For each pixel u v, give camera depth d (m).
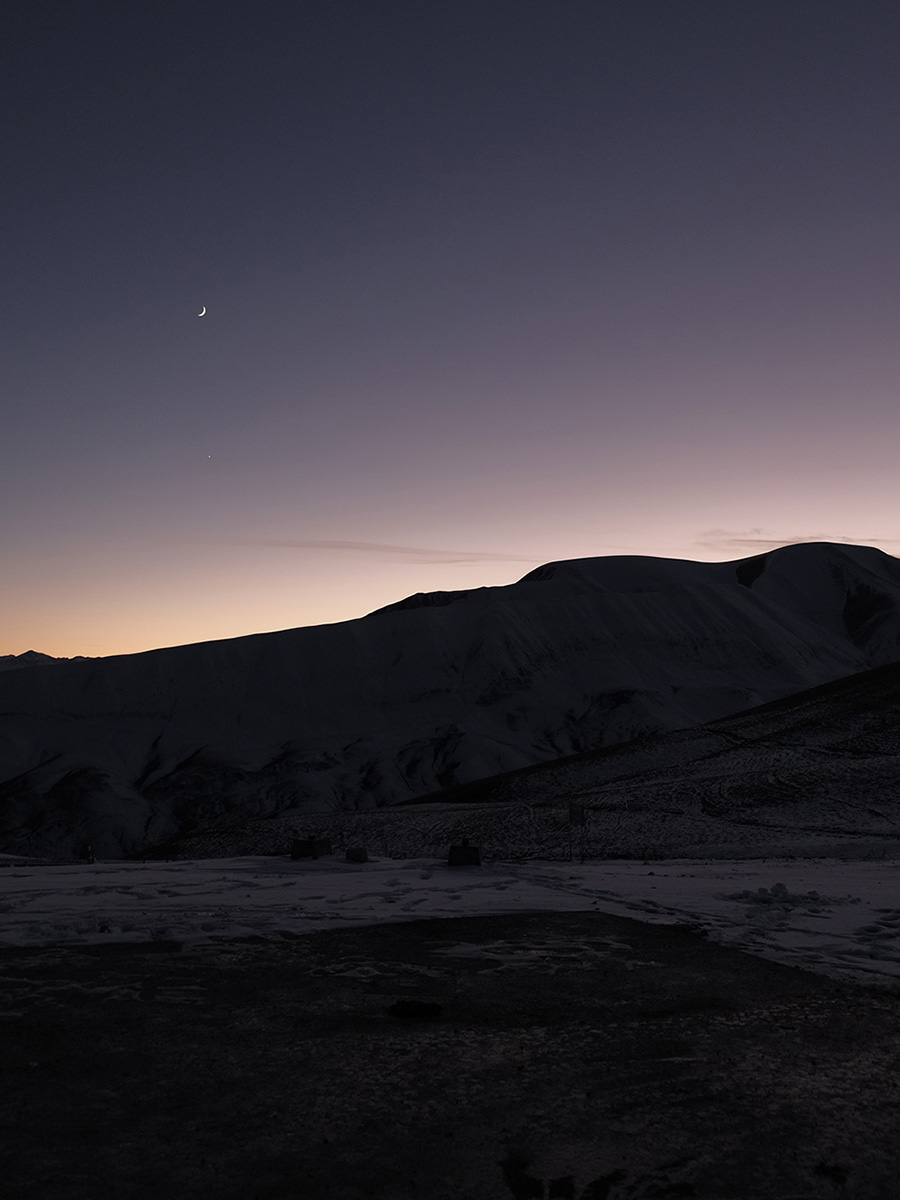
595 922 12.05
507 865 21.53
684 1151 4.87
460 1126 5.18
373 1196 4.37
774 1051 6.47
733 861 28.25
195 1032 6.91
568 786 86.56
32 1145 4.89
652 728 168.75
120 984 8.41
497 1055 6.40
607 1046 6.61
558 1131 5.11
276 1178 4.54
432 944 10.48
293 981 8.59
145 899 14.44
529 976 8.84
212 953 9.87
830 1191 4.44
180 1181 4.50
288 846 65.88
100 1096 5.60
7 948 10.10
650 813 55.34
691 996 8.04
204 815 144.38
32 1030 6.93
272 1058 6.32
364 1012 7.52
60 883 17.19
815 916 12.58
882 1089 5.74
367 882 17.39
